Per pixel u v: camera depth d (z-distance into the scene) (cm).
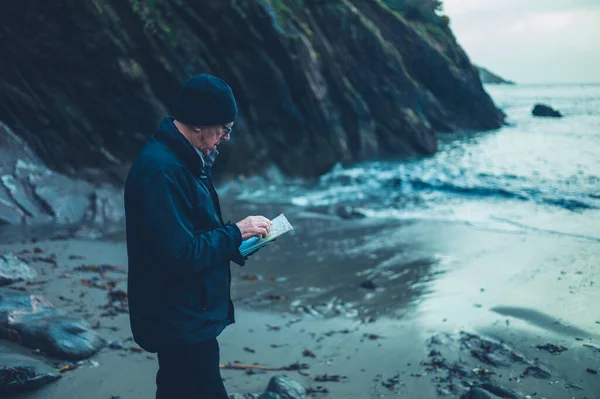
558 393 375
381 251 757
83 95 1055
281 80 1311
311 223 927
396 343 462
